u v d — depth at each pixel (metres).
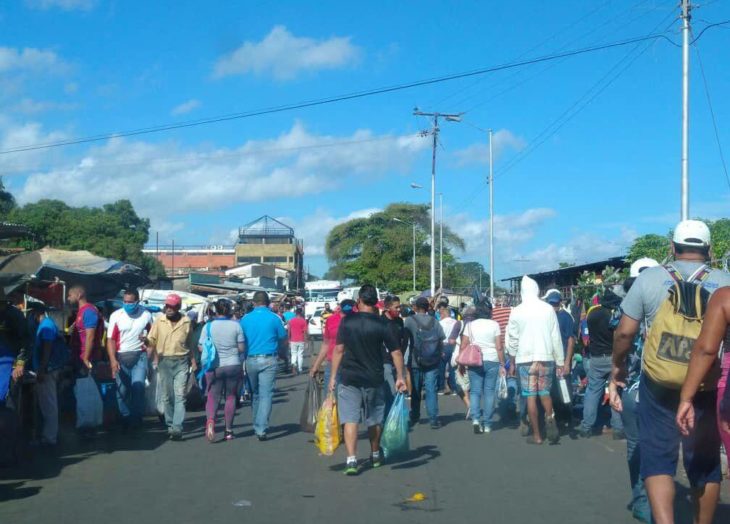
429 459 9.43
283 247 97.75
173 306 10.70
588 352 11.05
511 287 33.75
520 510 7.02
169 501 7.33
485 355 11.35
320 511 6.98
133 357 11.23
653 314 5.41
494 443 10.55
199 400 14.00
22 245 29.38
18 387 9.34
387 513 6.92
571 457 9.51
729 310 4.54
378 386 8.70
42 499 7.41
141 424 11.37
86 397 10.47
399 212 72.06
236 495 7.59
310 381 10.64
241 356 10.73
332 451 9.08
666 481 4.98
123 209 50.34
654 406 5.00
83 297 10.75
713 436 5.02
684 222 5.54
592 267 25.91
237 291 33.19
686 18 16.64
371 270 70.56
